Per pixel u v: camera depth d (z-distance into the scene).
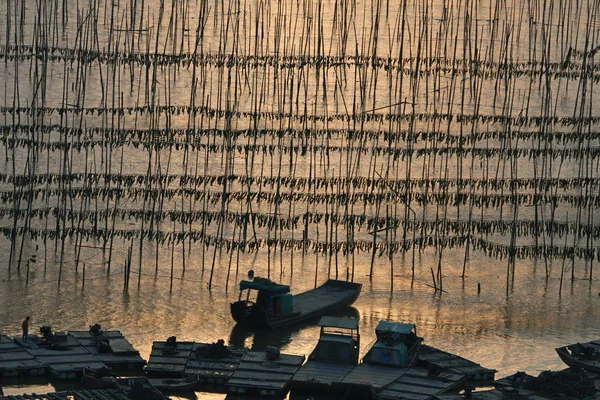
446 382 132.00
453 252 197.75
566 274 188.12
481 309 169.38
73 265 181.00
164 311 162.25
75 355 137.25
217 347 140.38
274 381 131.50
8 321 154.00
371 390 127.06
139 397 122.50
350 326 141.75
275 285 156.62
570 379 130.88
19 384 130.38
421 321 162.62
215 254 178.88
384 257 193.75
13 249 182.12
